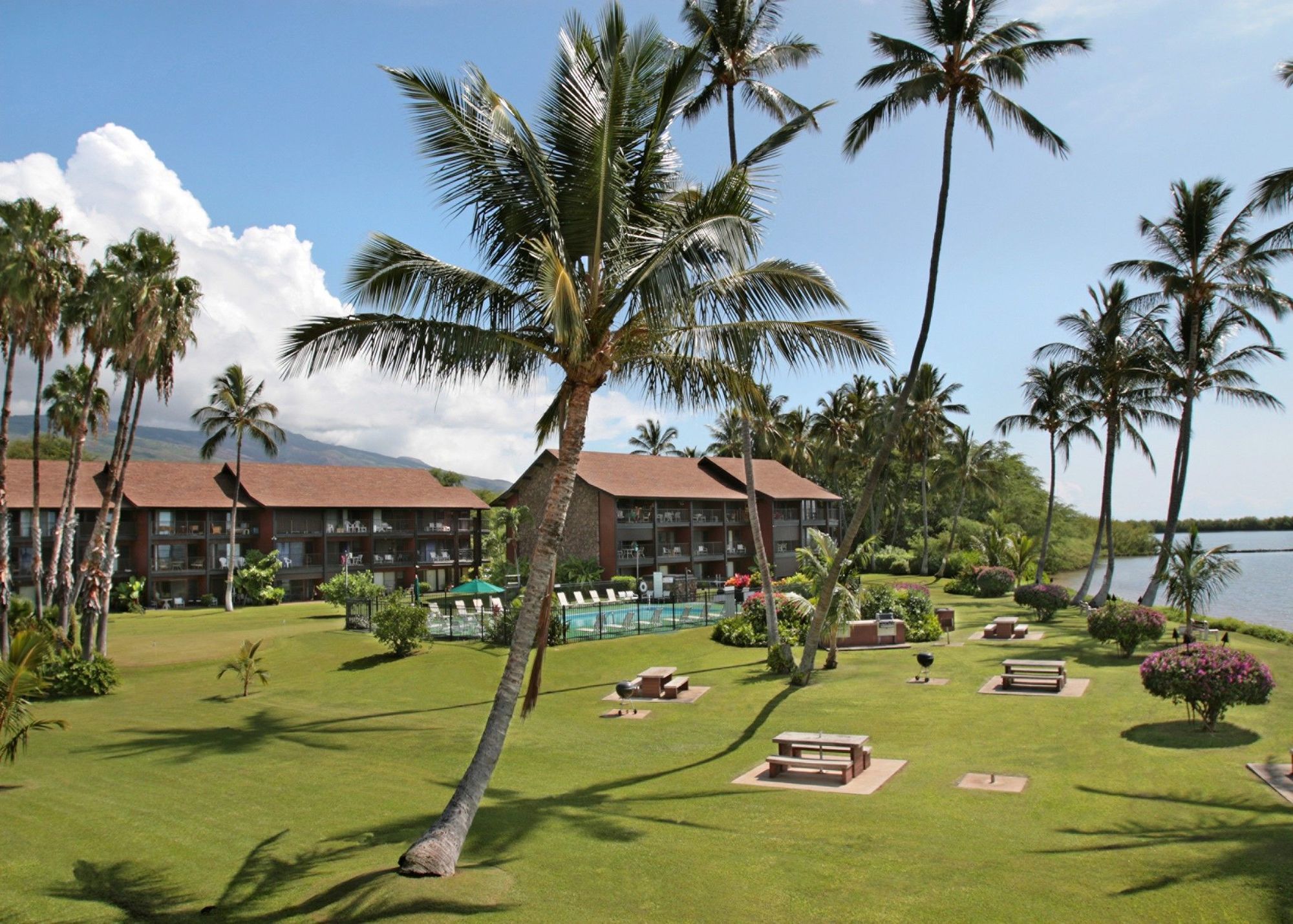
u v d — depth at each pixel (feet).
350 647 97.96
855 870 30.48
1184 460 110.83
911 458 233.35
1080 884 28.22
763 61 82.48
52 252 85.51
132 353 89.66
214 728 63.41
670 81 36.63
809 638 75.05
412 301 37.35
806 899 27.71
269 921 26.58
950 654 87.35
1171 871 28.91
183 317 94.27
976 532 241.35
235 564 185.98
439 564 213.66
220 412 175.73
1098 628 83.46
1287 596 186.70
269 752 55.26
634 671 84.99
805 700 68.03
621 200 36.60
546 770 50.60
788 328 39.27
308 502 194.39
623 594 150.51
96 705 73.87
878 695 67.92
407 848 34.24
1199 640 90.58
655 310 35.65
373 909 26.86
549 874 30.58
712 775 48.47
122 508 173.88
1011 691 66.64
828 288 38.04
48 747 56.29
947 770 46.44
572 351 32.73
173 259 91.04
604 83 34.09
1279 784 39.29
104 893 29.53
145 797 43.32
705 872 30.71
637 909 27.02
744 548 203.62
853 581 85.05
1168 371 120.26
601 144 34.40
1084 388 133.08
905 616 100.53
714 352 38.81
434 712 69.36
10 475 168.66
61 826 37.58
